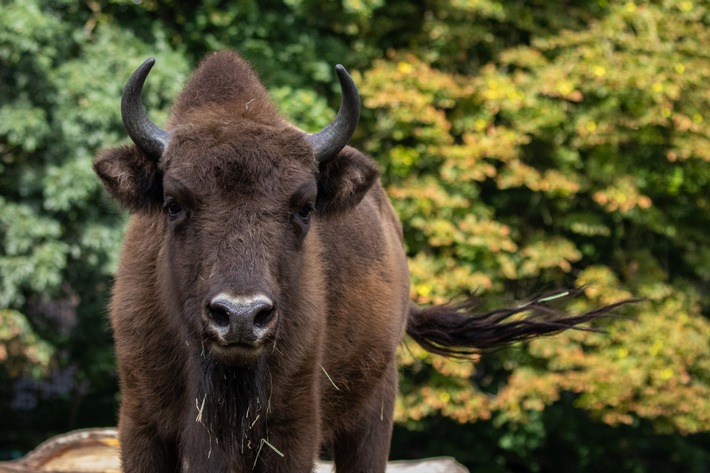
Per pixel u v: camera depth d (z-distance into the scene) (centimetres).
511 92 5144
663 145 5547
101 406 5900
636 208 5475
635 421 5784
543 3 5709
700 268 5653
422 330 2527
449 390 4972
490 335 2492
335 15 5300
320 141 1720
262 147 1608
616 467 6062
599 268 5331
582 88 5244
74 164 4394
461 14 5441
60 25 4641
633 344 5188
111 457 2836
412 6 5503
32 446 5625
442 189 5062
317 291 1798
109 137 4544
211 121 1680
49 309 5072
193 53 5278
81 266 4747
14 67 4472
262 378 1706
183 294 1617
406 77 5116
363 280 2022
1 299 4359
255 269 1514
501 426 5675
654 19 5425
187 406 1741
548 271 5441
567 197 5378
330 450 2225
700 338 5278
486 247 4944
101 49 4688
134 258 1809
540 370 5212
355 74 5197
